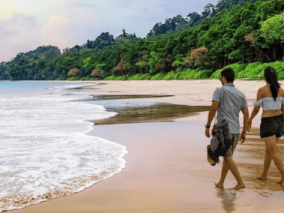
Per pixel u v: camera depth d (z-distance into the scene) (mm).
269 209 3010
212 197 3391
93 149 6090
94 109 15469
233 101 3779
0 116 12422
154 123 10062
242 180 3869
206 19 117875
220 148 3602
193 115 12219
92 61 192500
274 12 67875
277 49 71938
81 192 3627
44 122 10531
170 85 55812
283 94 4086
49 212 3035
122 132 8305
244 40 75250
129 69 150750
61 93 36531
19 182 4027
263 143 6496
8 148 6219
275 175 4270
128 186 3828
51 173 4445
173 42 119188
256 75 58875
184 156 5434
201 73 87500
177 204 3182
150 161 5094
